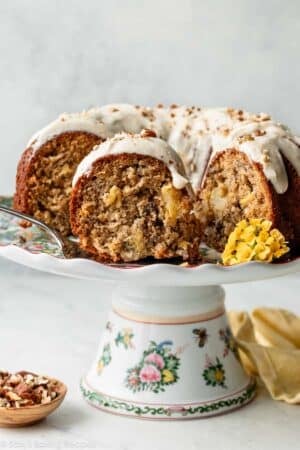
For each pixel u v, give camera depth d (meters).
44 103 3.36
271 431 2.11
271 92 3.30
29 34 3.32
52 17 3.31
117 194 2.22
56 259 1.98
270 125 2.39
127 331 2.25
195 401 2.19
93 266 1.96
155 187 2.22
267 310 2.58
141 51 3.32
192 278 1.96
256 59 3.28
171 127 2.60
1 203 2.70
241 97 3.32
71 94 3.35
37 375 2.26
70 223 2.36
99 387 2.26
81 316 2.92
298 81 3.28
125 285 2.29
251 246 2.03
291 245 2.29
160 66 3.32
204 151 2.51
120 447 2.02
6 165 3.41
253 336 2.56
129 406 2.19
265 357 2.32
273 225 2.25
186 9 3.27
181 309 2.23
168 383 2.20
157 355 2.21
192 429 2.12
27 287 3.23
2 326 2.81
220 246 2.41
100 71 3.34
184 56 3.31
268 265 1.99
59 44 3.32
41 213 2.56
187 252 2.22
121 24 3.30
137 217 2.23
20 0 3.30
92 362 2.46
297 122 3.31
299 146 2.35
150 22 3.29
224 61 3.30
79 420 2.16
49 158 2.53
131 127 2.58
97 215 2.24
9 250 2.04
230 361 2.29
